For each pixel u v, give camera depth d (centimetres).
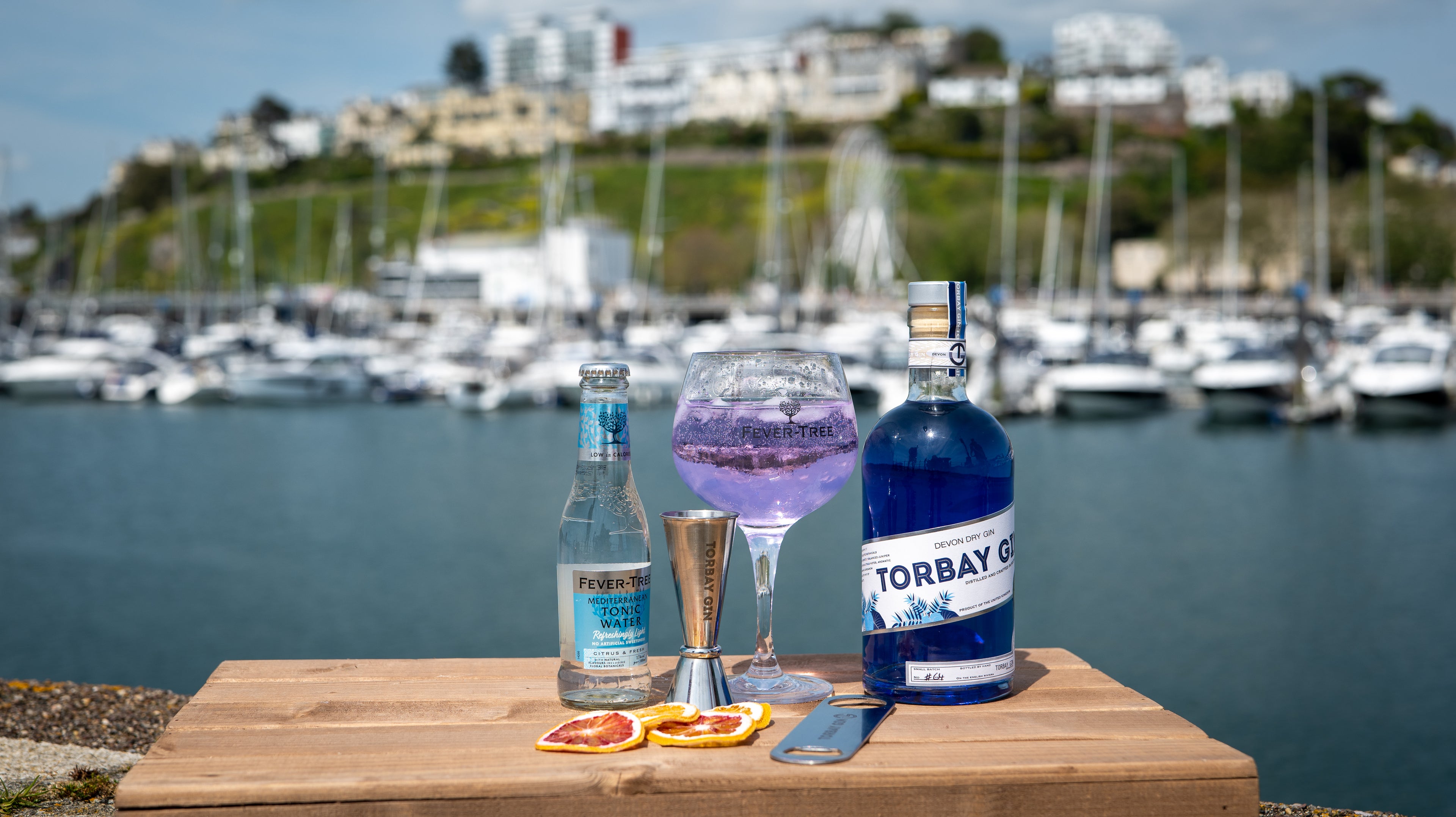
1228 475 2312
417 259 9125
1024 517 1902
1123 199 9600
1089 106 13350
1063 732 167
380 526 1897
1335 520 1830
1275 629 1189
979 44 16562
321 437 3194
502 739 165
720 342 4203
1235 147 6538
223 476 2489
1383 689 976
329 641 1186
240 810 142
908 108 13138
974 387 3341
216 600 1377
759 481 188
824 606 1249
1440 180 8381
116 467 2630
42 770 327
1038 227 8275
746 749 158
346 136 15712
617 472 185
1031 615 1262
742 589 1343
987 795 149
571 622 183
